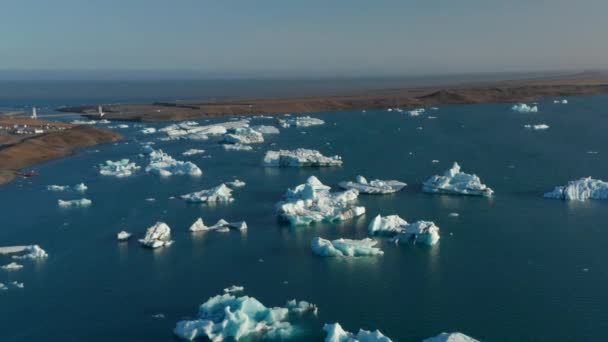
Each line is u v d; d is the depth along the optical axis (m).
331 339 59.31
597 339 61.81
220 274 81.12
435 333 63.75
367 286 76.06
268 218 106.50
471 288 74.56
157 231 96.31
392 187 124.12
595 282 75.50
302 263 84.62
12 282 80.12
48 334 66.00
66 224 105.75
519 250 86.75
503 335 62.94
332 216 103.56
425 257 85.50
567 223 98.31
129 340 64.25
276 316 67.31
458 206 109.75
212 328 64.25
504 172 135.38
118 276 81.56
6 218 110.12
